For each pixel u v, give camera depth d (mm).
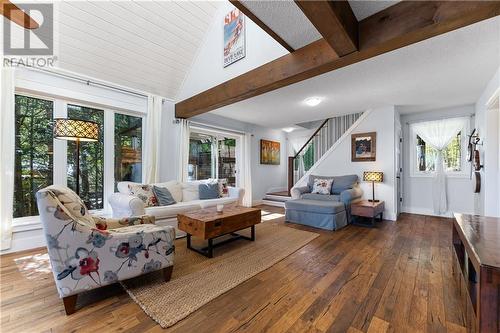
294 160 6312
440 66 2693
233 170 6078
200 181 4523
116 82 3609
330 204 3854
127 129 3928
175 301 1703
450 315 1529
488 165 3291
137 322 1482
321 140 5609
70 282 1549
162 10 3166
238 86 3113
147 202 3375
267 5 1806
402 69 2768
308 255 2631
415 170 5016
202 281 2016
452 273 2135
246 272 2189
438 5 1626
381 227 3832
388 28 1834
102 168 3639
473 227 1682
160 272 2213
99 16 2879
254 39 2875
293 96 3762
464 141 4449
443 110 4645
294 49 2438
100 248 1661
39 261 2463
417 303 1672
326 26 1684
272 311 1594
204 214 2844
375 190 4543
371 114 4613
